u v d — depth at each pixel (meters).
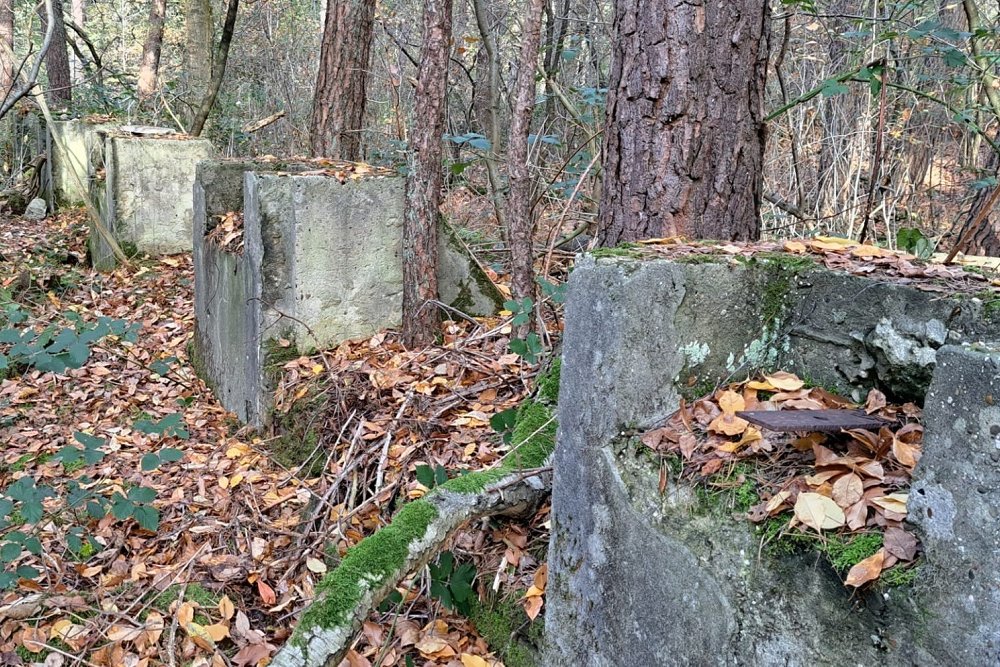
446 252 4.82
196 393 5.35
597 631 2.22
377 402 3.97
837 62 5.77
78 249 8.73
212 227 5.23
